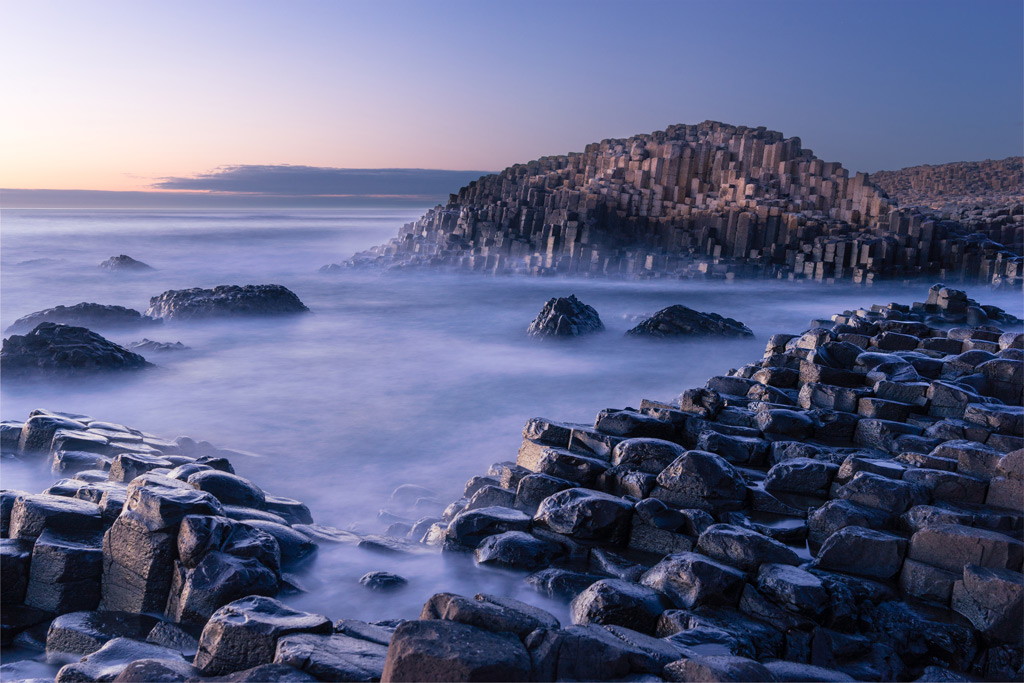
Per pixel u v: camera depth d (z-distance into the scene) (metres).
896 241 56.00
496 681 4.68
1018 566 7.05
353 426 20.09
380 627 6.27
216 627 5.74
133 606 7.21
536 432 11.22
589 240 62.72
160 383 24.48
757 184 66.75
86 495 8.78
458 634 4.99
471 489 11.01
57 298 49.66
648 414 11.59
